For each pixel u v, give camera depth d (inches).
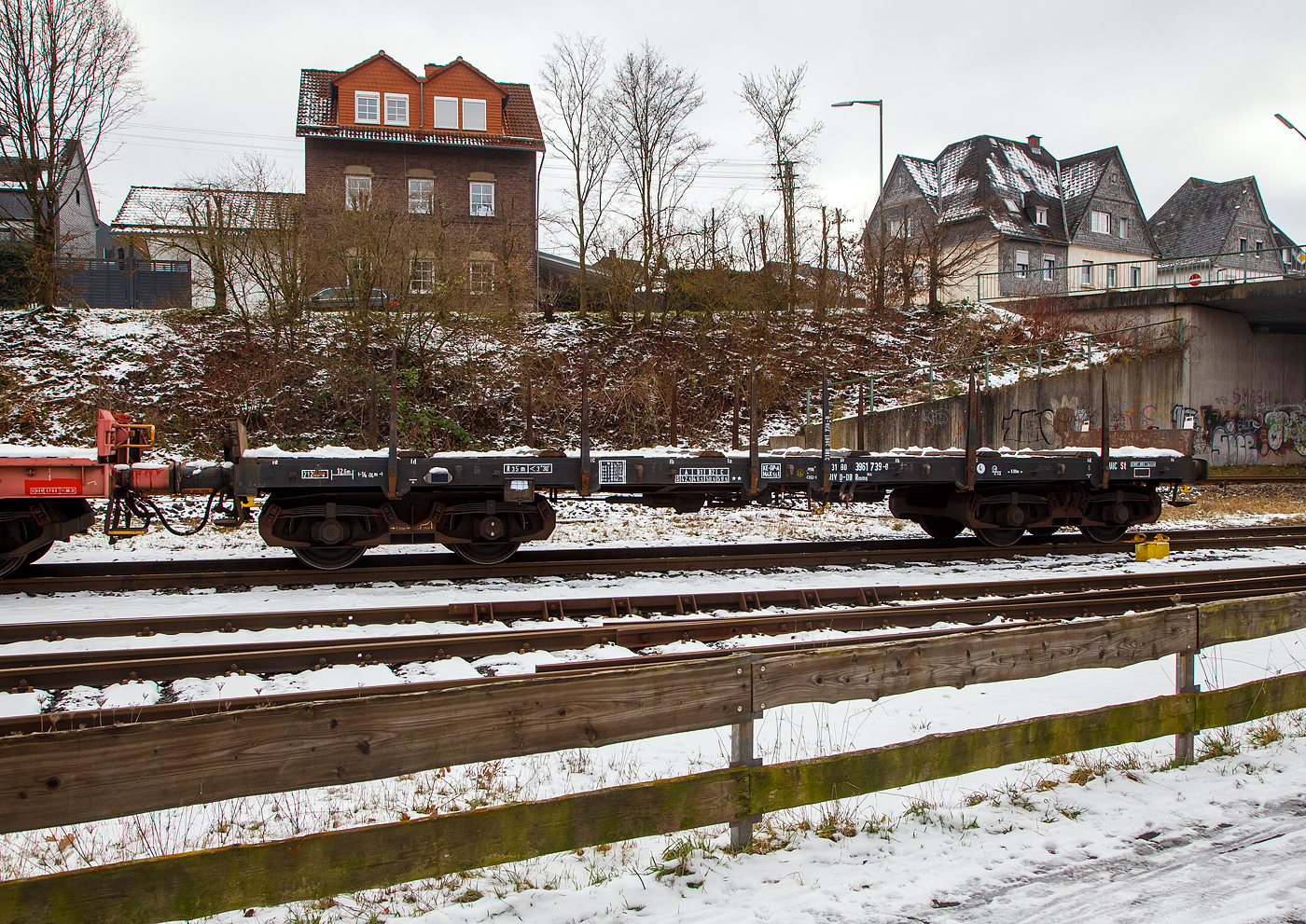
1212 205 2169.0
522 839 121.4
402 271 835.4
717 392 898.7
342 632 284.0
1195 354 1041.5
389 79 1341.0
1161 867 138.3
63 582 343.6
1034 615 325.4
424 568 380.2
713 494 430.9
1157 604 339.0
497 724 121.9
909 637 286.0
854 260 1120.8
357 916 122.2
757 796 138.3
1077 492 476.1
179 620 282.0
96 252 1501.0
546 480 382.6
